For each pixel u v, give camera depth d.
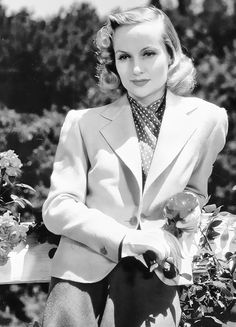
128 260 2.72
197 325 3.22
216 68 5.92
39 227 3.13
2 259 2.99
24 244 3.13
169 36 2.83
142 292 2.64
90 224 2.66
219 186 5.88
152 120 2.84
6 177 3.16
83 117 2.86
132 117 2.83
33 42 5.86
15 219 3.26
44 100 5.87
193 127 2.81
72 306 2.64
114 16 2.77
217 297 3.22
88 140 2.81
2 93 5.79
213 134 2.86
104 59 2.96
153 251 2.56
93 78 5.88
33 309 5.59
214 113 2.87
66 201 2.74
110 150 2.78
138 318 2.60
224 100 5.92
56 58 5.89
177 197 2.69
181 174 2.76
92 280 2.68
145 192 2.73
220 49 5.96
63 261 2.72
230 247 3.27
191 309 3.19
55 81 5.88
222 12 5.95
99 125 2.83
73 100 5.91
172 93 2.88
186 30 5.96
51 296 2.69
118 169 2.76
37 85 5.86
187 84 2.94
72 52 5.90
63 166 2.83
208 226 3.17
